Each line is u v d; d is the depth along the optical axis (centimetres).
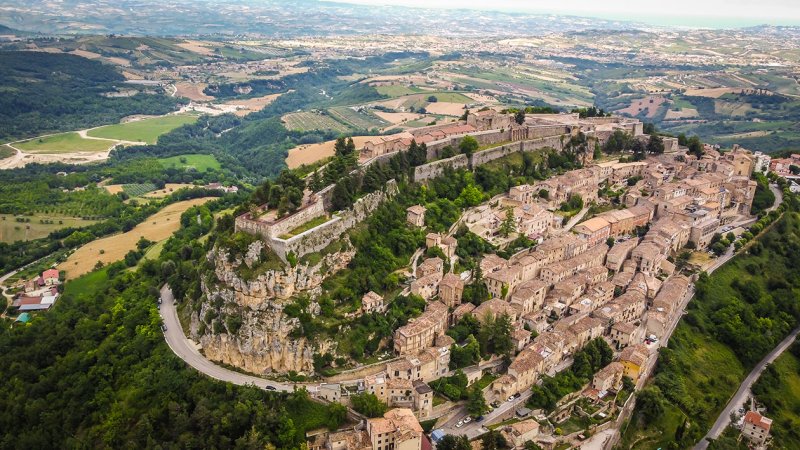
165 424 19588
